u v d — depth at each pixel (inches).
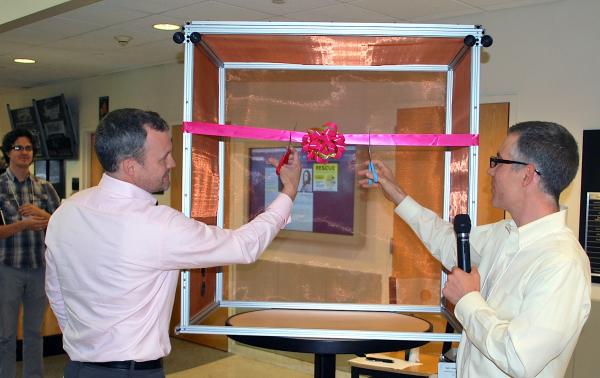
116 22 157.6
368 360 117.6
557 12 130.6
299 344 64.3
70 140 257.0
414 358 118.4
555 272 48.3
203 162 74.4
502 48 139.5
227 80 87.5
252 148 129.0
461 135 66.0
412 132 87.6
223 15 148.8
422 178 89.0
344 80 91.2
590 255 128.0
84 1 135.3
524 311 48.3
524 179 53.1
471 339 51.1
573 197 130.6
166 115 215.9
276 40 67.8
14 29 167.3
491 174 56.5
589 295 49.5
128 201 57.0
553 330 46.3
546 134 52.6
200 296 74.8
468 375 55.5
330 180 147.6
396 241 108.5
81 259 56.0
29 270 126.7
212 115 79.0
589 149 126.6
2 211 127.0
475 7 136.8
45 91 278.4
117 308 55.4
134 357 55.6
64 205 59.4
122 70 233.9
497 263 56.8
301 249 151.3
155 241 54.8
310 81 92.0
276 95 92.6
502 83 140.0
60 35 174.4
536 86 134.4
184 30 64.5
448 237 70.1
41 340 130.6
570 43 129.0
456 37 64.4
